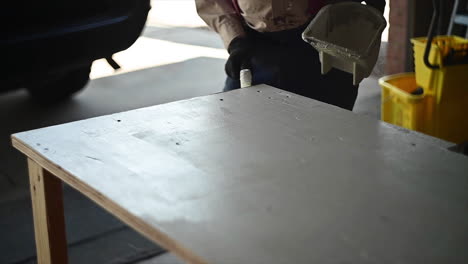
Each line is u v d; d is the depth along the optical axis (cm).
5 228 223
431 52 270
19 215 232
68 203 238
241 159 122
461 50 271
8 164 275
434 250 90
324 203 104
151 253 206
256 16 185
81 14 222
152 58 434
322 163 120
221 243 92
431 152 125
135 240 214
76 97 356
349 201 104
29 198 246
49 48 216
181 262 200
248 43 190
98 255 206
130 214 101
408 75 297
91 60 235
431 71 269
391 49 360
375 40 158
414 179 113
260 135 135
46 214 138
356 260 88
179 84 379
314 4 187
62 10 216
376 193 107
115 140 133
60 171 120
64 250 144
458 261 88
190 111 151
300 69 197
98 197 109
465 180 113
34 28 211
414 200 105
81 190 114
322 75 200
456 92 274
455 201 105
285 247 91
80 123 144
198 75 396
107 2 228
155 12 577
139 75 397
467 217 99
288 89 198
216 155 124
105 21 229
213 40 479
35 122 319
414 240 93
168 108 154
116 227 222
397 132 136
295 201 104
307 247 91
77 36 221
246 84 175
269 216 100
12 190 252
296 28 193
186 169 118
